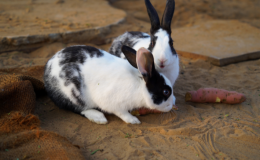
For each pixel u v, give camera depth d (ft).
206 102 4.71
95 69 4.24
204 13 8.98
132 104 4.25
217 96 4.63
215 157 3.94
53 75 4.30
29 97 4.25
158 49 4.34
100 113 4.31
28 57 5.58
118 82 4.20
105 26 6.32
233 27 7.24
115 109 4.25
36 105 4.50
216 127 4.29
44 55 5.65
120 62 4.32
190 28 7.30
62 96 4.30
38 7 7.61
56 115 4.38
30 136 3.87
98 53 4.34
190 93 4.61
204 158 3.91
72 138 4.06
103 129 4.21
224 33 6.79
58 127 4.18
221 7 9.72
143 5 9.50
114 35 6.37
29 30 5.91
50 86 4.35
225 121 4.38
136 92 4.21
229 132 4.23
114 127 4.24
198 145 4.04
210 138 4.13
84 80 4.23
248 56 5.81
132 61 4.24
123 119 4.30
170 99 4.26
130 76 4.22
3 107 4.13
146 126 4.28
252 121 4.40
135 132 4.19
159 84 4.19
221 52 5.85
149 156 3.91
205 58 5.73
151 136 4.14
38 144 3.82
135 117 4.34
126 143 4.03
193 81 5.19
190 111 4.54
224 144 4.08
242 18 8.95
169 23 4.50
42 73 5.01
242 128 4.29
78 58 4.28
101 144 4.01
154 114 4.46
